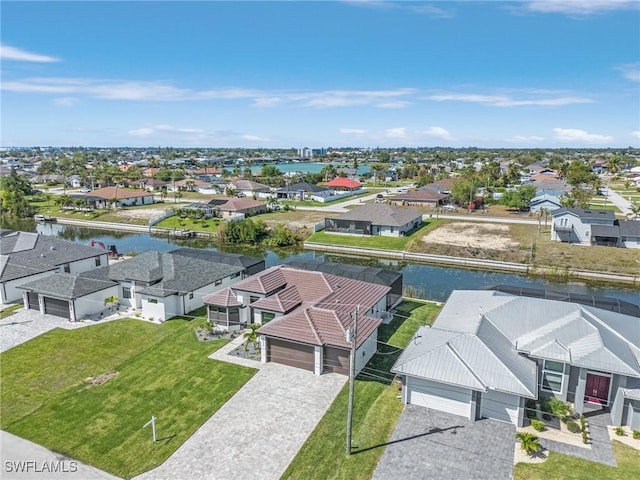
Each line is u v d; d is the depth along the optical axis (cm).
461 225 7694
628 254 5784
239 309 3309
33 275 4078
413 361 2352
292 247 7056
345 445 2070
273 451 2036
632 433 2122
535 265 5566
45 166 18275
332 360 2683
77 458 2003
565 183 11719
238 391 2508
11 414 2325
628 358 2228
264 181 14462
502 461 1958
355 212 7569
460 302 3141
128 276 3712
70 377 2675
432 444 2070
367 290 3434
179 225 8369
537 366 2373
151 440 2114
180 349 3009
